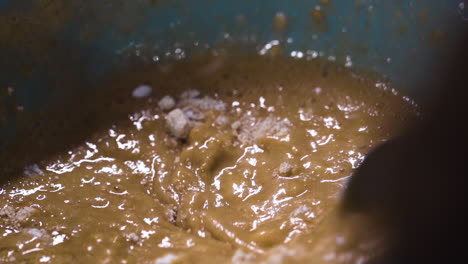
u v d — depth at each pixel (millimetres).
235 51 321
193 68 316
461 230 230
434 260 229
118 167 277
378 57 307
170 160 276
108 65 314
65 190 269
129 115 296
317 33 318
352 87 302
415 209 236
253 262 231
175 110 284
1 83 297
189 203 258
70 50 308
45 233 252
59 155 284
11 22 296
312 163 267
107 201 263
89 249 247
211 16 323
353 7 309
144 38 320
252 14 322
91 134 290
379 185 248
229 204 260
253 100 300
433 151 240
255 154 274
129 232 251
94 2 307
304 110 293
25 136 293
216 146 272
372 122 285
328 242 236
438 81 277
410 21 300
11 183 274
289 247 238
